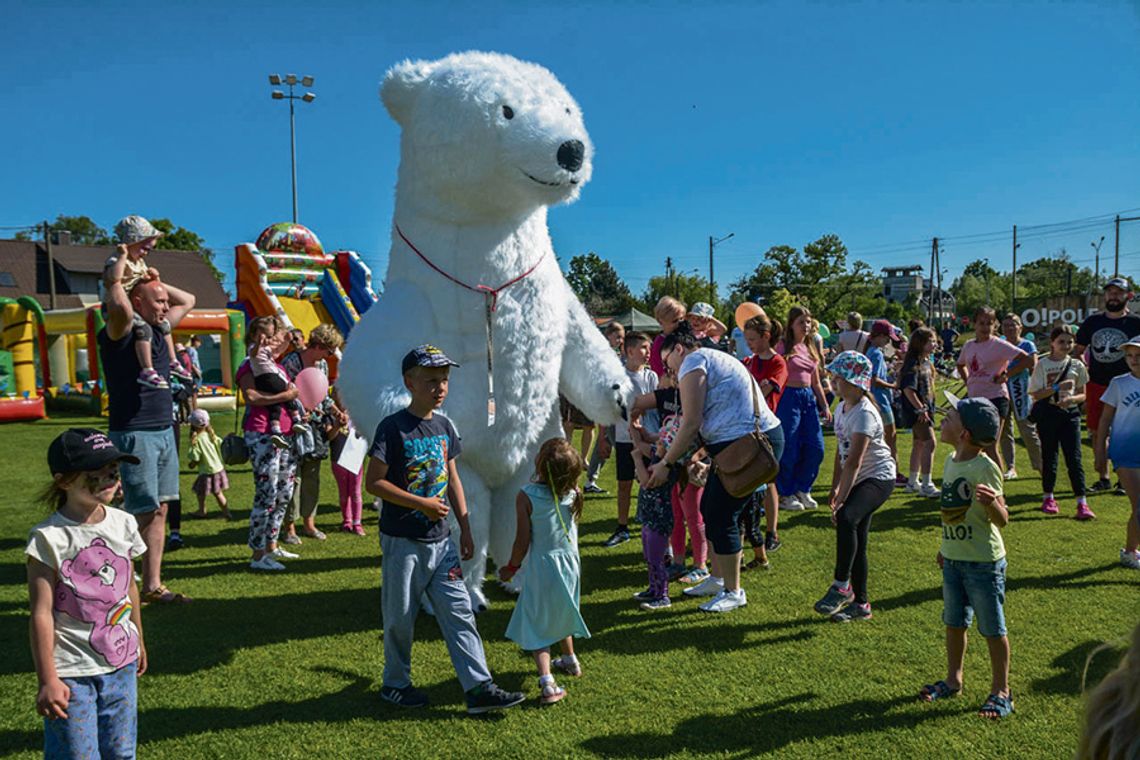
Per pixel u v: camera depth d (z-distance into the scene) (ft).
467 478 15.07
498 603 15.88
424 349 11.49
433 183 14.46
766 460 14.12
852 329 33.27
